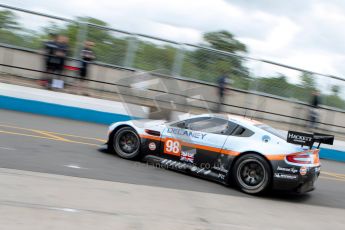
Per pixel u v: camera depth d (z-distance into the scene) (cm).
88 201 498
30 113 1178
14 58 1280
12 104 1178
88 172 634
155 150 736
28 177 554
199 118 727
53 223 417
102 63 1327
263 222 526
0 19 1259
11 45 1275
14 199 464
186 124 727
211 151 691
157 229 444
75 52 1309
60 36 1288
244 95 1377
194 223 480
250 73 1373
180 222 477
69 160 689
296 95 1409
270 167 641
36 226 404
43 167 620
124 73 1335
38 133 895
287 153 639
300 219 568
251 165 661
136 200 533
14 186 507
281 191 705
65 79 1312
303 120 1422
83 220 437
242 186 662
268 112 1400
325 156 1318
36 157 673
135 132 746
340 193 787
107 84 1340
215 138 694
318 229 536
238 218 525
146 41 1333
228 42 1614
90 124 1186
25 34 1277
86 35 1306
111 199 520
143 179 644
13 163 613
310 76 1408
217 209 549
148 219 470
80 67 1306
